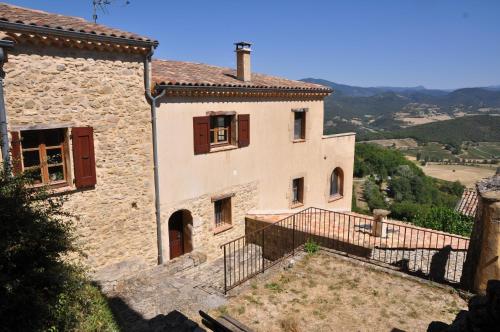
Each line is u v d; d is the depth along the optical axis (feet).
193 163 33.14
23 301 12.27
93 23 27.07
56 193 24.18
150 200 30.09
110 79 26.11
